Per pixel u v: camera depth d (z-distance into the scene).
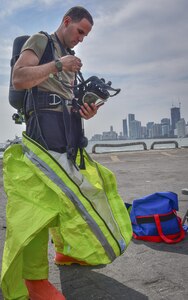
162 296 2.62
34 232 2.14
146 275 3.00
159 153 17.48
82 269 3.18
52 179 2.21
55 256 3.38
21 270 2.31
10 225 2.20
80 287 2.82
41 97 2.38
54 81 2.40
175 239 3.87
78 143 2.48
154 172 10.09
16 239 2.15
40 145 2.29
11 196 2.27
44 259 2.41
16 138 2.54
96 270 3.14
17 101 2.53
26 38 2.49
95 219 2.26
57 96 2.39
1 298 2.64
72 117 2.43
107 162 13.90
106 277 2.99
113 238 2.31
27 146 2.33
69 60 2.21
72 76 2.57
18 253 2.14
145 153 17.72
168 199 3.96
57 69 2.19
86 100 2.34
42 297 2.37
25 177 2.27
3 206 6.11
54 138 2.35
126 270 3.12
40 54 2.31
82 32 2.45
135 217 3.97
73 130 2.42
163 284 2.82
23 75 2.16
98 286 2.82
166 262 3.28
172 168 10.98
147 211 3.93
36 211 2.20
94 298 2.63
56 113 2.39
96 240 2.24
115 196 2.63
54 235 3.21
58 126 2.38
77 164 2.52
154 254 3.49
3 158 2.40
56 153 2.33
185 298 2.58
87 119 2.44
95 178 2.50
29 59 2.23
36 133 2.38
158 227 3.83
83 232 2.22
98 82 2.34
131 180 8.59
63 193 2.18
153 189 7.17
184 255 3.45
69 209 2.18
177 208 4.01
